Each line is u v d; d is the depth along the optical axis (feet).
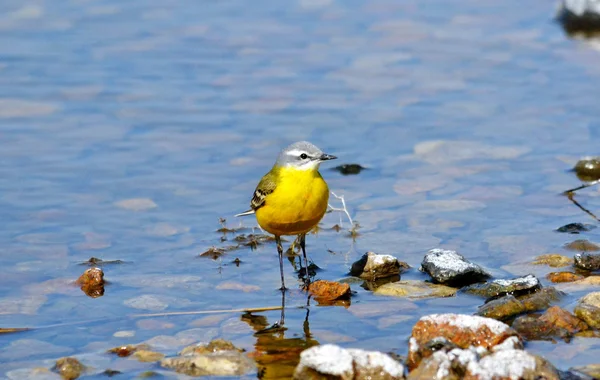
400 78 72.38
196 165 58.54
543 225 48.62
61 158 59.57
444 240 47.39
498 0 90.53
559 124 63.16
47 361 35.42
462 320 34.71
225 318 39.32
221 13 87.56
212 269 45.01
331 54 77.30
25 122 65.05
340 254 46.50
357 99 68.59
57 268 45.27
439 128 63.36
